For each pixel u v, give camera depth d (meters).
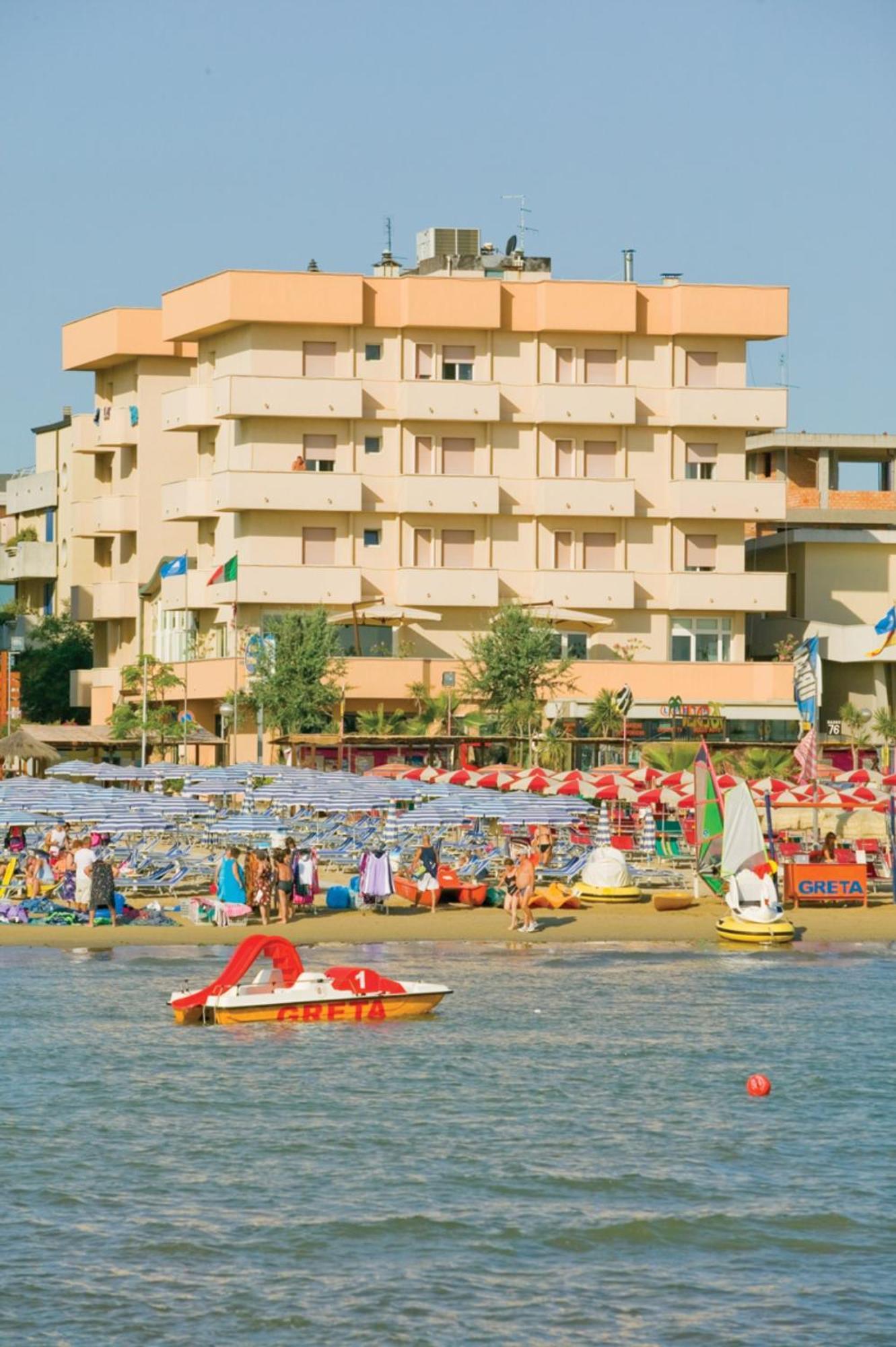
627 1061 90.38
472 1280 59.94
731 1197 68.44
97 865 132.38
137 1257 61.59
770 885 131.00
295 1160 72.81
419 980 112.88
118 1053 91.19
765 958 123.81
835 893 147.38
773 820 192.62
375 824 177.38
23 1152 73.44
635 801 168.50
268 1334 55.41
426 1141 75.62
